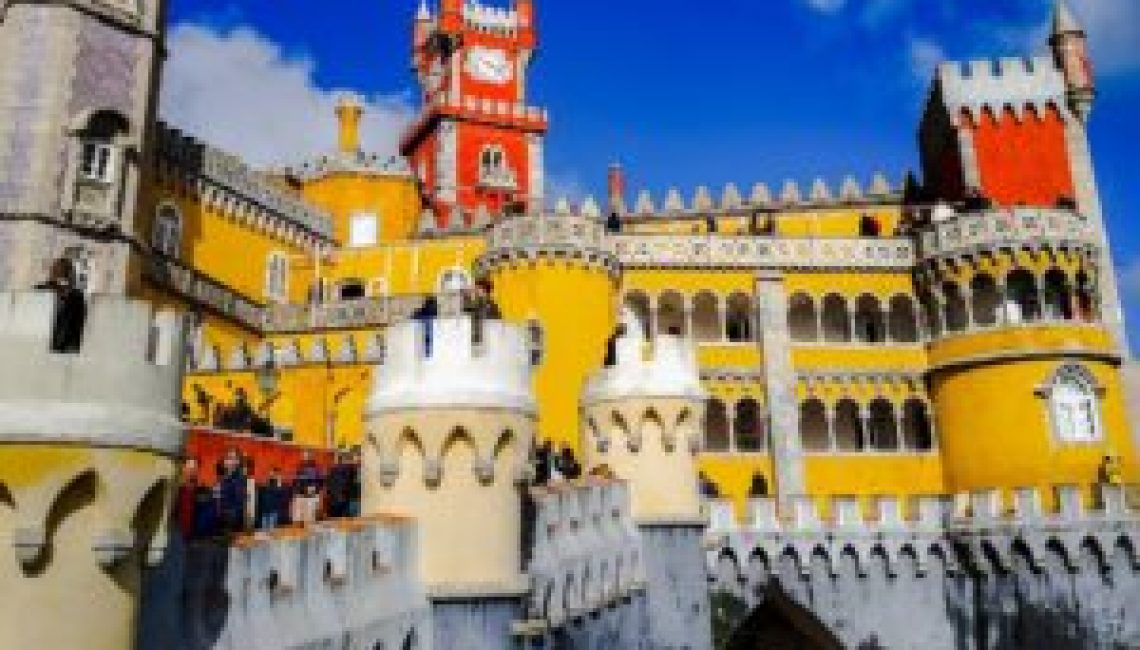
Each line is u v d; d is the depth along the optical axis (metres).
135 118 40.44
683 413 26.73
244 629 11.19
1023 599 38.19
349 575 13.34
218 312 48.09
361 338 49.91
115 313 9.59
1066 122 53.78
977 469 45.53
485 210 59.41
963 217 48.09
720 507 39.69
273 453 27.02
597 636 21.41
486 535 15.33
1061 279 46.88
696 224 60.03
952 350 47.56
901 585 40.09
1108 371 45.97
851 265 50.19
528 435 16.11
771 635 43.03
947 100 54.47
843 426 50.09
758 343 48.88
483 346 15.88
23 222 36.72
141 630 9.92
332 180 61.94
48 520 9.01
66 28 38.75
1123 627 36.50
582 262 45.31
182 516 17.38
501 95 84.56
